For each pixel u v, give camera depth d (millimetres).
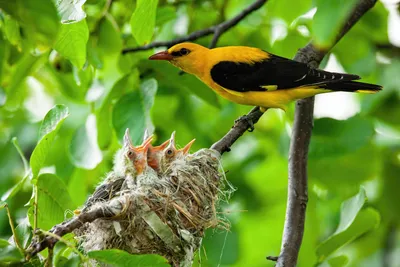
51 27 7121
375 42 14492
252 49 12195
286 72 11562
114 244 8883
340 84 11281
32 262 7430
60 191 8969
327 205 14719
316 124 12602
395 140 13859
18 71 12203
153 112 14977
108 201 9195
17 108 15312
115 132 11055
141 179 9531
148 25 9258
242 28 15078
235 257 12805
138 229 8945
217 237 12836
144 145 10195
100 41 12359
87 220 8227
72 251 8461
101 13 12398
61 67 12680
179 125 15023
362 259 14539
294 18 14367
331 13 7887
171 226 9094
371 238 14492
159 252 8969
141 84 11352
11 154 15484
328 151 12492
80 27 9094
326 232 14273
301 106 11445
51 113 8492
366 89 11242
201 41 14656
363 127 12523
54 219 8977
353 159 13617
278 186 15492
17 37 10430
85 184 13641
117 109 11148
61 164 14250
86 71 12344
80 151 11914
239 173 15062
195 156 10016
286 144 14086
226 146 10500
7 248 7203
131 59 13375
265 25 14922
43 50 11922
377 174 13820
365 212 10367
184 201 9477
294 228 10086
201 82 12438
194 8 14914
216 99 12516
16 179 15328
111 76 13969
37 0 6953
